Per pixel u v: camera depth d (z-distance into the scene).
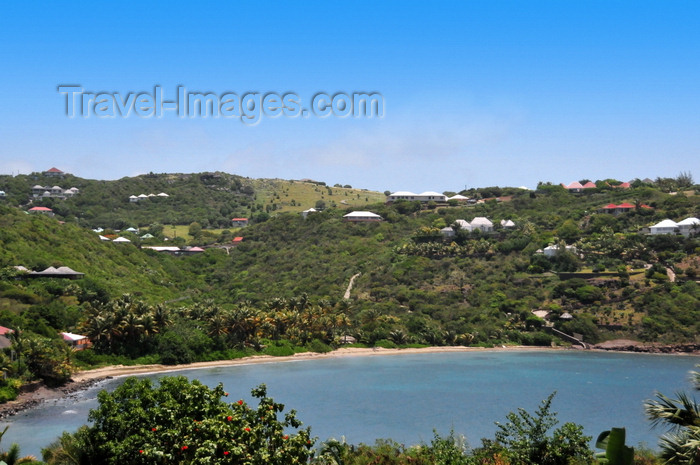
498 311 193.88
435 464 46.69
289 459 36.16
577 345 180.62
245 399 106.12
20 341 106.69
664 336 175.62
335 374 137.75
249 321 158.38
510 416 45.47
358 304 195.88
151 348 139.00
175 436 38.25
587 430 89.12
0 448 71.12
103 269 189.50
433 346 181.62
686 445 30.31
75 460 44.28
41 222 193.88
